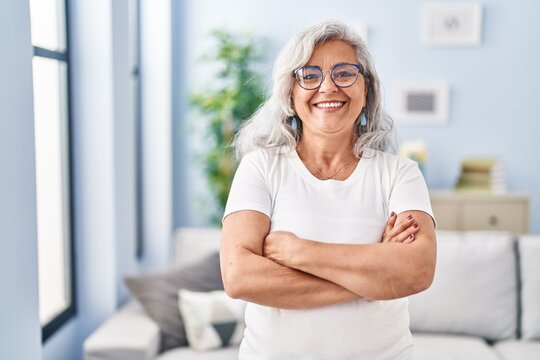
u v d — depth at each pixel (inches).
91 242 131.3
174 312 120.9
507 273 123.6
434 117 200.2
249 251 64.2
